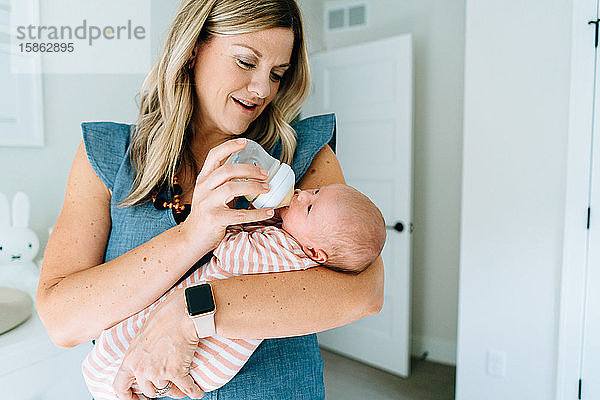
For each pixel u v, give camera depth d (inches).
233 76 31.2
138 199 32.2
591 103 71.6
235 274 29.8
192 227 26.3
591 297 73.4
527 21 77.6
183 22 32.0
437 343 120.0
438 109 116.4
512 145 80.3
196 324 24.7
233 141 25.8
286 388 32.1
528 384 80.6
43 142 71.3
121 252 32.1
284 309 26.0
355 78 118.0
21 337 48.8
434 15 115.9
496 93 81.5
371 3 126.3
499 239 82.4
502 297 82.6
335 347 125.9
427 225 120.0
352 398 99.2
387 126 112.4
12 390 47.0
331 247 30.8
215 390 30.3
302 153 35.6
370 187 116.6
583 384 74.7
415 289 122.9
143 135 34.6
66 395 52.9
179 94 32.8
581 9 71.5
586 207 72.8
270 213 26.3
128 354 26.6
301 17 33.6
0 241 58.6
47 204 73.4
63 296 28.0
